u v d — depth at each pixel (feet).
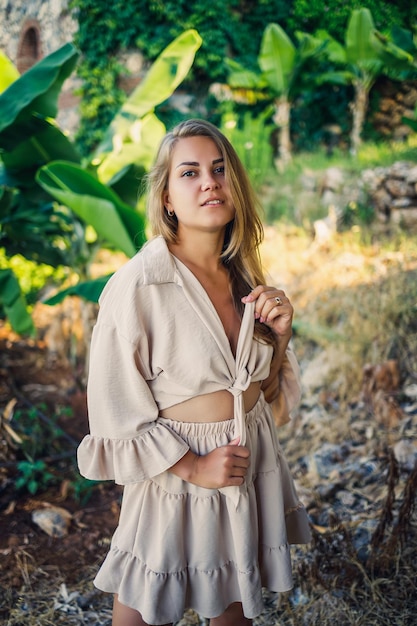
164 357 4.74
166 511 4.96
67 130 27.30
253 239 5.29
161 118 27.61
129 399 4.82
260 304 5.09
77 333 14.85
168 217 5.07
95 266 19.38
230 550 5.16
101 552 8.52
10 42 27.43
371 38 23.31
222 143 4.85
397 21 24.61
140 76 26.61
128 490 5.19
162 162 4.94
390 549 7.23
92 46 26.05
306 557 7.81
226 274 5.32
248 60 28.71
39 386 13.66
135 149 12.89
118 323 4.70
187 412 4.96
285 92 27.02
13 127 11.35
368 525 8.30
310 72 26.73
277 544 5.38
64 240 13.60
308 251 17.87
